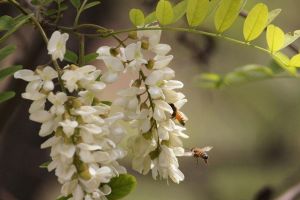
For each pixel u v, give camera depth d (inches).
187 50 88.9
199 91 138.0
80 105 52.1
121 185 53.5
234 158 153.0
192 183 150.9
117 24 92.6
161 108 54.0
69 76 52.4
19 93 72.1
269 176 149.9
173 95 54.3
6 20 54.9
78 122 52.0
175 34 83.8
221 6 54.7
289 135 141.7
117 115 52.4
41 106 52.4
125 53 54.1
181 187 149.3
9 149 84.8
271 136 144.0
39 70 52.6
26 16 54.9
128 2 91.7
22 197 86.1
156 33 54.7
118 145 53.0
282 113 131.9
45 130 52.0
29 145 85.6
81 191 51.9
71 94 53.5
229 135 149.9
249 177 150.4
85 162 51.8
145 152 54.3
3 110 72.1
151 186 146.1
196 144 148.3
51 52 52.7
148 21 55.3
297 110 131.3
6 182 85.4
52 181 90.1
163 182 147.7
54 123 52.1
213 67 102.6
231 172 151.9
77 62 56.1
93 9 87.4
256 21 54.9
